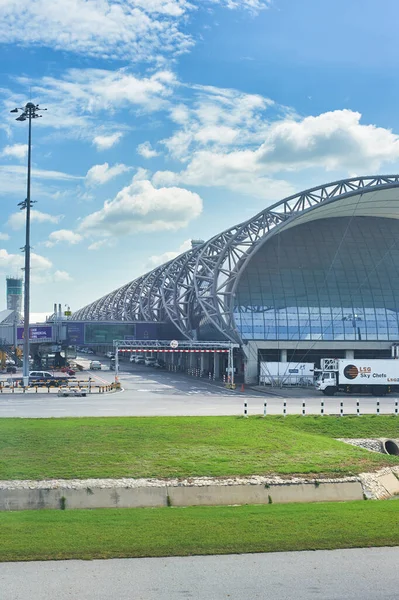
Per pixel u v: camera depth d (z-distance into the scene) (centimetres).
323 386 7106
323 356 9731
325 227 10288
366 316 9831
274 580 1781
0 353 11712
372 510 2420
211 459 3130
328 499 2814
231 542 2036
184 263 11300
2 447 3225
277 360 9575
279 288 9738
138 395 6512
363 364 7069
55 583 1748
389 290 10050
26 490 2608
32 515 2341
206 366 11194
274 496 2770
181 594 1689
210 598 1667
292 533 2127
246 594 1691
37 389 7000
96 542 2022
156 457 3131
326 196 8600
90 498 2631
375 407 5553
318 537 2091
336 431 4297
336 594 1697
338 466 3119
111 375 10244
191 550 1970
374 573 1836
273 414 4750
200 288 10738
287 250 10006
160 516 2316
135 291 15475
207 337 11025
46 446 3262
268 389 7906
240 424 4019
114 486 2686
